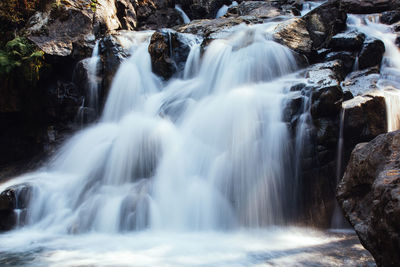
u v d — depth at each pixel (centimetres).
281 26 995
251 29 997
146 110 943
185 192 668
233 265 439
